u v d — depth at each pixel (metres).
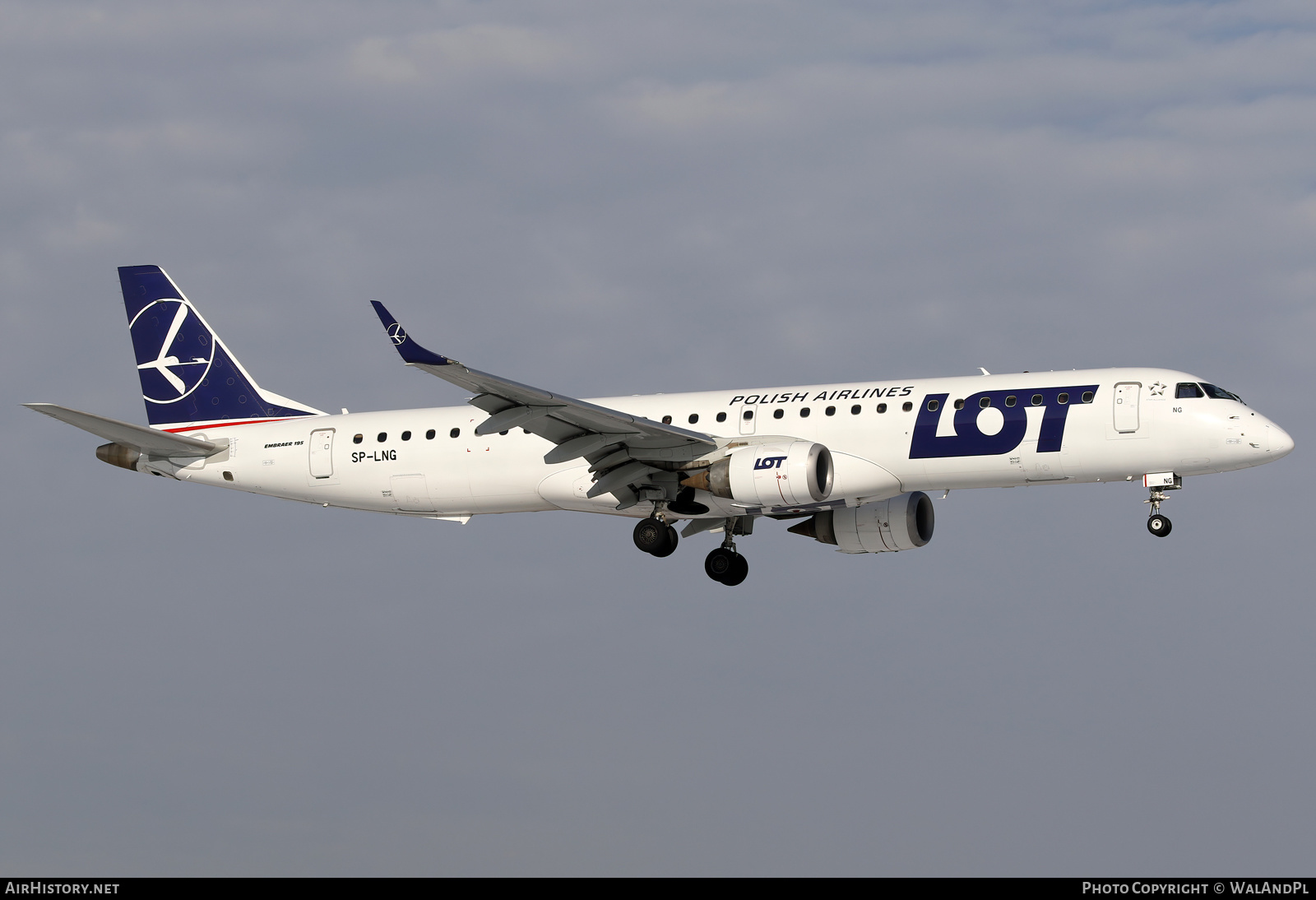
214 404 145.50
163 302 147.50
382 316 103.31
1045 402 118.94
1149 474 118.06
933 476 121.38
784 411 125.50
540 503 133.50
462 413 136.25
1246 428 114.81
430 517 138.88
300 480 138.62
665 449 123.31
